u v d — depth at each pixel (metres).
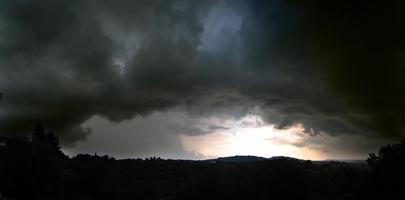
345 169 87.88
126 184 123.56
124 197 109.94
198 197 84.12
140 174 140.12
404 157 62.66
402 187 61.09
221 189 82.19
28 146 82.06
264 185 78.19
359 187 66.94
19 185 75.62
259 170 80.94
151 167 154.38
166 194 115.56
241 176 85.38
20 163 77.00
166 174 141.12
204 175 88.50
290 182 76.69
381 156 68.00
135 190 116.94
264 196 77.44
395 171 61.78
